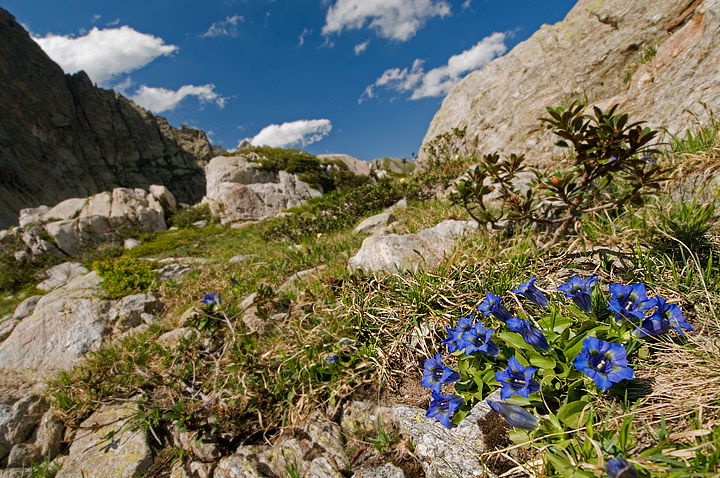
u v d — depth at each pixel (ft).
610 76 22.80
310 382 9.62
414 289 10.69
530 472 5.22
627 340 6.23
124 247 60.75
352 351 10.28
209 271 24.99
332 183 84.99
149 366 14.02
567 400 5.84
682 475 4.05
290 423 9.02
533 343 6.25
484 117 31.14
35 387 15.12
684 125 14.24
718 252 8.53
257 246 34.12
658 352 6.35
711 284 7.53
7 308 38.86
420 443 6.73
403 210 24.49
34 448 11.28
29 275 47.29
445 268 11.14
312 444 8.29
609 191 13.51
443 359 8.61
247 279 20.48
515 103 27.68
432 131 41.78
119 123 522.88
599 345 5.06
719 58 14.05
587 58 23.98
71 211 72.18
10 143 366.02
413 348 9.62
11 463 10.85
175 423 10.05
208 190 83.46
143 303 20.13
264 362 10.95
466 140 33.63
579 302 6.82
